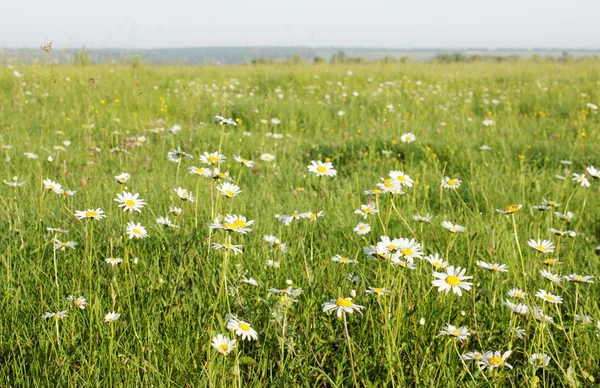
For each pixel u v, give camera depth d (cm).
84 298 246
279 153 659
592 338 250
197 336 225
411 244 229
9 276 273
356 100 1044
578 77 1479
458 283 210
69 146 648
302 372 220
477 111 1059
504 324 259
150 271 279
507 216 398
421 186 498
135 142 632
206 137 691
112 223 354
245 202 438
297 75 1381
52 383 206
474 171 582
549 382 234
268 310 244
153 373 212
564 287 291
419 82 1266
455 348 215
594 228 432
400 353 238
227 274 262
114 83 1123
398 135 743
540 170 596
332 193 472
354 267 303
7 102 874
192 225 329
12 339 229
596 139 737
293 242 353
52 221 361
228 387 205
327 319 248
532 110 1066
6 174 494
